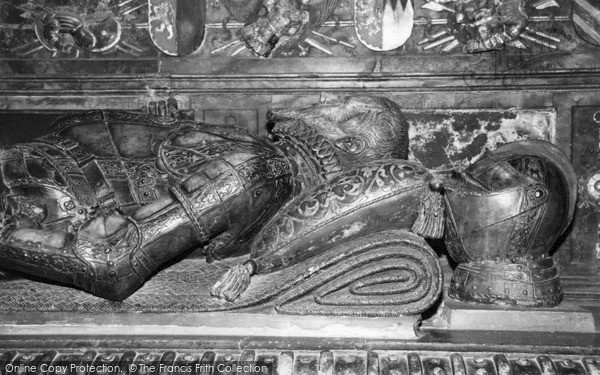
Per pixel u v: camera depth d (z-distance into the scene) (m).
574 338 2.14
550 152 2.50
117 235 2.07
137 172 2.37
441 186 2.16
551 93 2.94
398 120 2.49
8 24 3.10
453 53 2.97
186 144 2.40
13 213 2.23
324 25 3.02
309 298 2.14
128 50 3.07
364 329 2.16
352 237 2.19
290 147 2.48
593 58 2.90
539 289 2.29
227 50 3.05
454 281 2.44
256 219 2.25
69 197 2.28
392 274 2.12
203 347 2.05
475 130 2.96
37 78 3.07
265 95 3.04
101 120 2.49
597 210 2.91
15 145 2.36
